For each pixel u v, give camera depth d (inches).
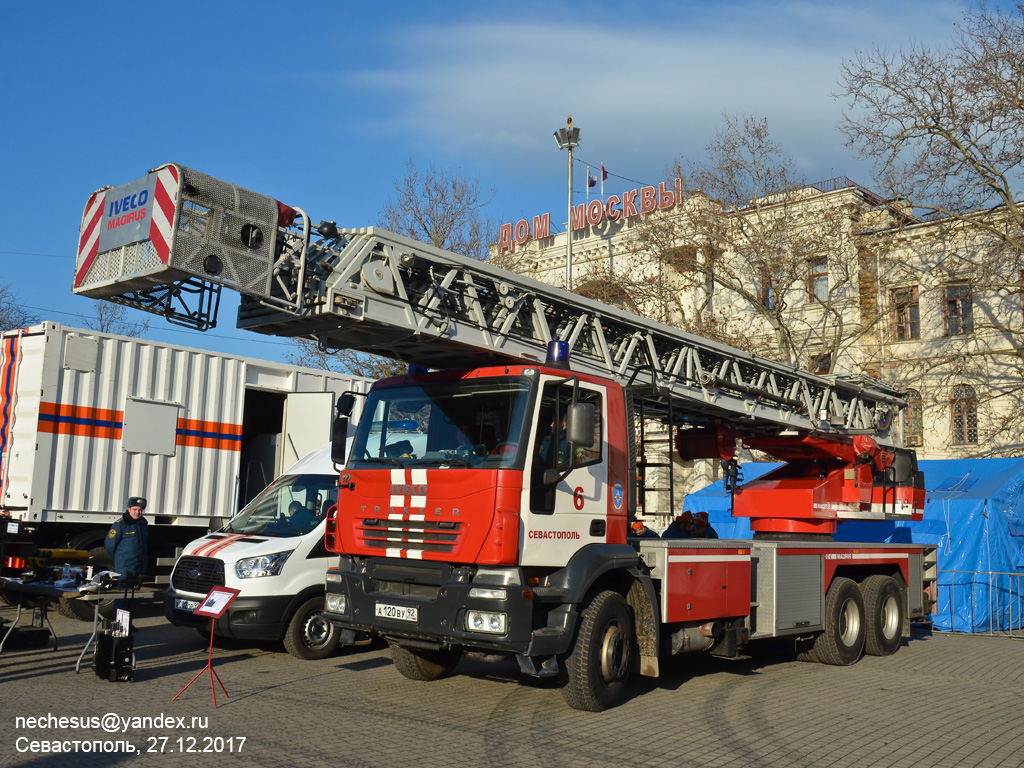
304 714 271.3
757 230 1066.1
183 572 382.3
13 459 467.5
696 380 399.2
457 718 270.7
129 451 496.7
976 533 597.9
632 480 310.8
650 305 1131.3
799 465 487.8
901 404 538.3
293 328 286.7
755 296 1137.4
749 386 424.8
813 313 1123.9
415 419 287.1
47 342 467.5
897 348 1104.8
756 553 368.2
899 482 490.6
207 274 240.4
